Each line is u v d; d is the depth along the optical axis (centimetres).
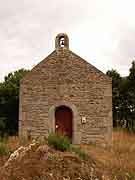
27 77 1664
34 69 1669
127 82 2983
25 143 1248
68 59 1664
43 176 841
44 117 1619
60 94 1633
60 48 1681
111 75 3158
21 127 1623
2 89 2538
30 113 1631
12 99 2517
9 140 1371
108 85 1628
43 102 1633
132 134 2223
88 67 1645
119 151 1401
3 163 953
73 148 1129
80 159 997
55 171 873
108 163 1090
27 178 830
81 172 902
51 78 1650
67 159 959
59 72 1653
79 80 1638
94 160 1076
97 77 1634
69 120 1636
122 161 1152
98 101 1616
